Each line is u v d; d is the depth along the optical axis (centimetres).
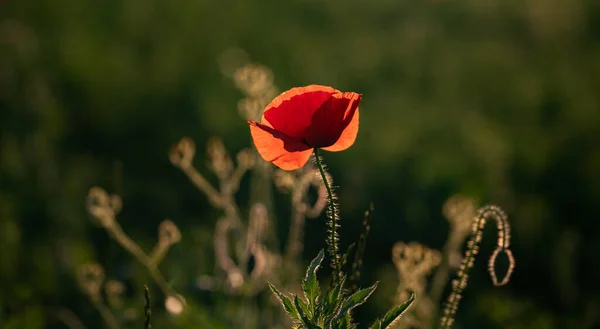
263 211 480
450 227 628
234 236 543
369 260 606
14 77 828
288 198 639
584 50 1085
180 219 650
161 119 823
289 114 257
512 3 1268
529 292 562
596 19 1176
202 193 689
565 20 1172
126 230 627
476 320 520
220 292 483
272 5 1277
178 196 684
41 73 885
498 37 1191
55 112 788
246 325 455
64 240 582
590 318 523
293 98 256
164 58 995
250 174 688
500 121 837
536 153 712
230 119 815
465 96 935
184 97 882
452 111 868
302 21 1265
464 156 719
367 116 862
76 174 700
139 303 475
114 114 831
